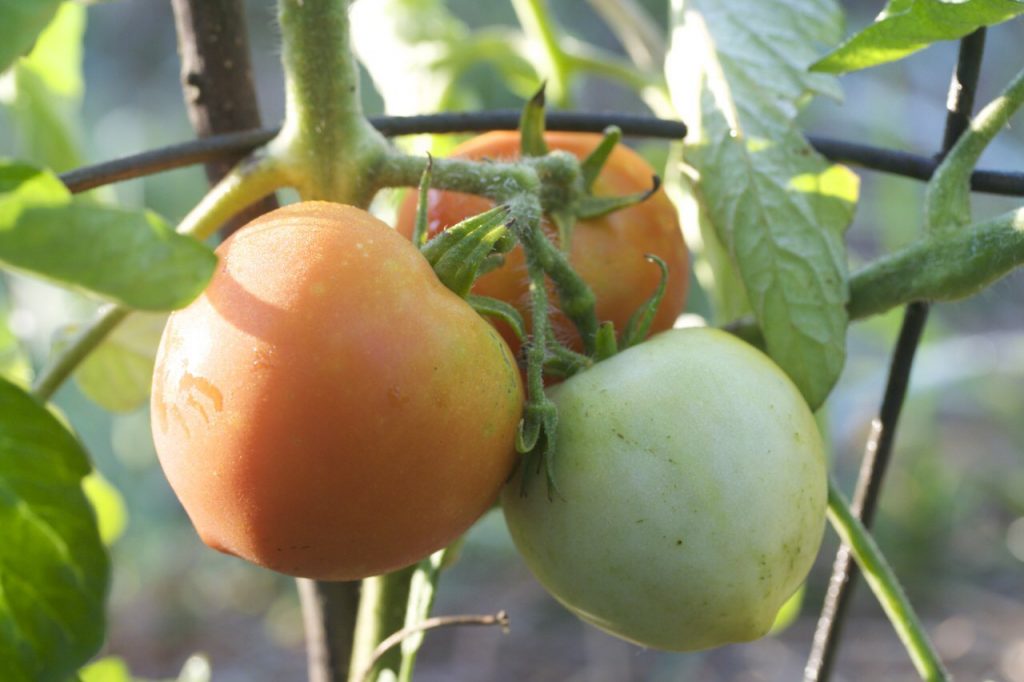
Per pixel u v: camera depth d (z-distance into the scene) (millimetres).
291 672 1200
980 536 1251
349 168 390
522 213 373
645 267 403
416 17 548
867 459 436
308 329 342
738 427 365
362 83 1193
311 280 345
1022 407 1251
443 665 1141
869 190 1402
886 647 1104
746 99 425
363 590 444
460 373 349
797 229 412
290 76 388
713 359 374
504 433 358
